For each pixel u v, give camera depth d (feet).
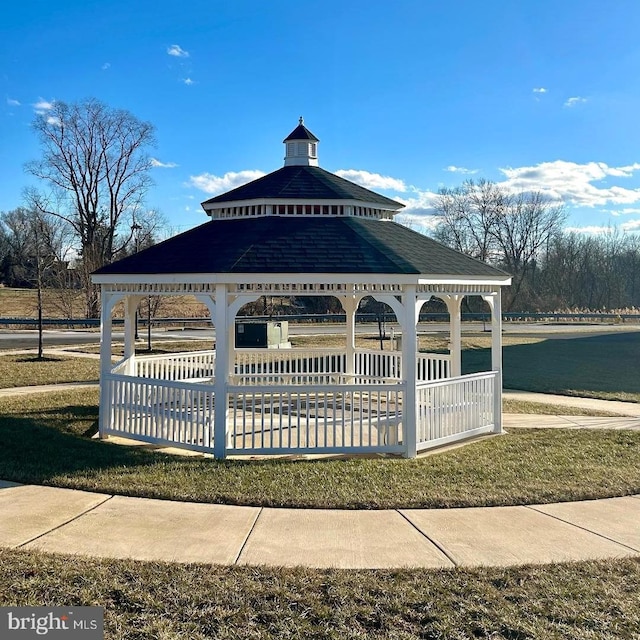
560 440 30.17
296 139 39.65
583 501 20.80
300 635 12.10
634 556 16.06
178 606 13.10
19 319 115.14
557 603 13.38
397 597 13.57
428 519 18.84
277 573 14.71
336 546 16.58
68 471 23.35
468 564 15.49
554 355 76.23
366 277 26.78
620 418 37.60
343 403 27.50
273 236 29.89
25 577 14.15
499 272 32.68
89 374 55.06
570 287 206.39
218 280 26.43
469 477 23.40
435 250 32.73
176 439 28.60
